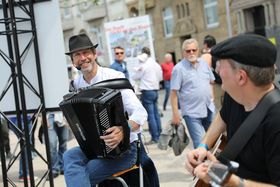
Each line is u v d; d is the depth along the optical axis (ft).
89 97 12.07
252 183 7.38
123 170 13.14
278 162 7.40
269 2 77.30
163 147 20.92
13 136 45.96
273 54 7.66
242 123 7.86
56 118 25.36
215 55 7.93
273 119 7.49
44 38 17.97
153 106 32.89
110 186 13.84
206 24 93.81
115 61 33.73
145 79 32.73
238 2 83.66
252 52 7.57
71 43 13.65
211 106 20.94
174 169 24.90
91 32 120.16
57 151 26.20
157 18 106.32
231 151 7.80
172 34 103.30
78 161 12.88
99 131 12.14
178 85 20.74
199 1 93.86
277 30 24.04
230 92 7.99
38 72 17.84
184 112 20.92
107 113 12.00
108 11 115.85
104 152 12.42
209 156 8.10
